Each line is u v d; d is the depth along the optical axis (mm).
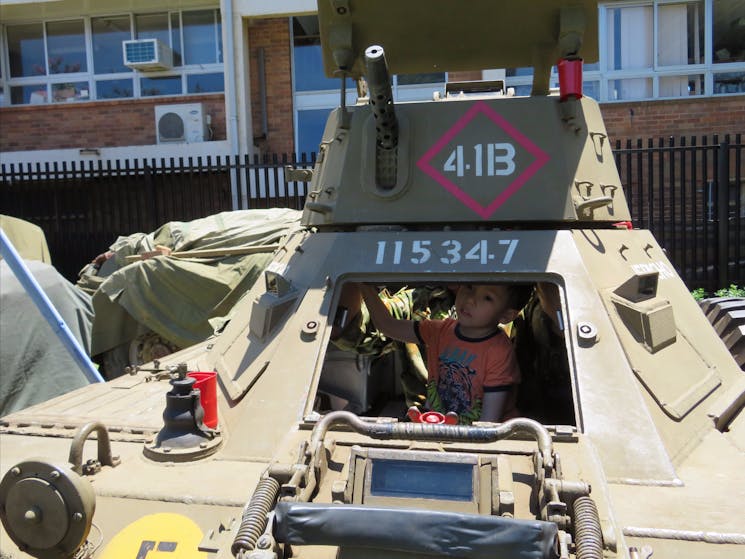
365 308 3531
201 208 11406
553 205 2961
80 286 8398
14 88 14125
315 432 1962
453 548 1600
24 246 8602
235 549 1675
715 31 12023
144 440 2516
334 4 3141
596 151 3266
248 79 12750
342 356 3521
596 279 2701
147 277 7621
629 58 12102
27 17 13750
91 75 13844
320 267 2916
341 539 1637
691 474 2125
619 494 1996
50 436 2607
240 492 2084
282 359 2609
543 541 1567
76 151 13102
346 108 3365
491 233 2871
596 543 1592
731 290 9516
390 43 3480
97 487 2143
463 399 3057
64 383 6473
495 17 3201
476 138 3051
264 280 3162
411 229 3109
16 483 1893
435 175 3051
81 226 12688
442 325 3283
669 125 11828
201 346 4227
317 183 3486
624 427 2209
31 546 1914
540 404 3500
